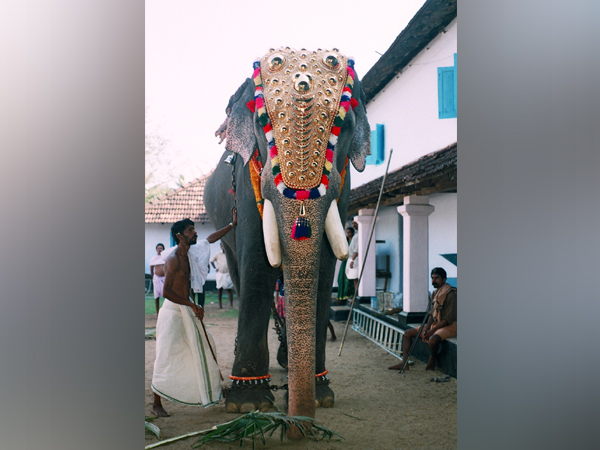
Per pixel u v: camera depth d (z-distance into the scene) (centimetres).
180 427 328
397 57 673
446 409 370
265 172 284
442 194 711
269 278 339
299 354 262
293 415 264
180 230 337
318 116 270
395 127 729
